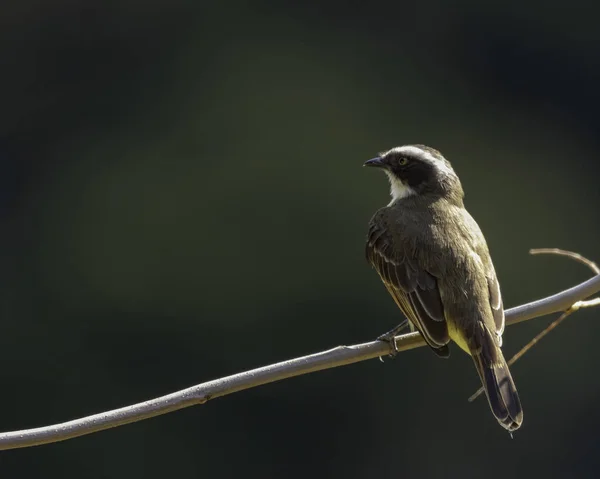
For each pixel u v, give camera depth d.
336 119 26.72
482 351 7.81
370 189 24.50
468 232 8.48
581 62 28.47
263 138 25.83
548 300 8.06
